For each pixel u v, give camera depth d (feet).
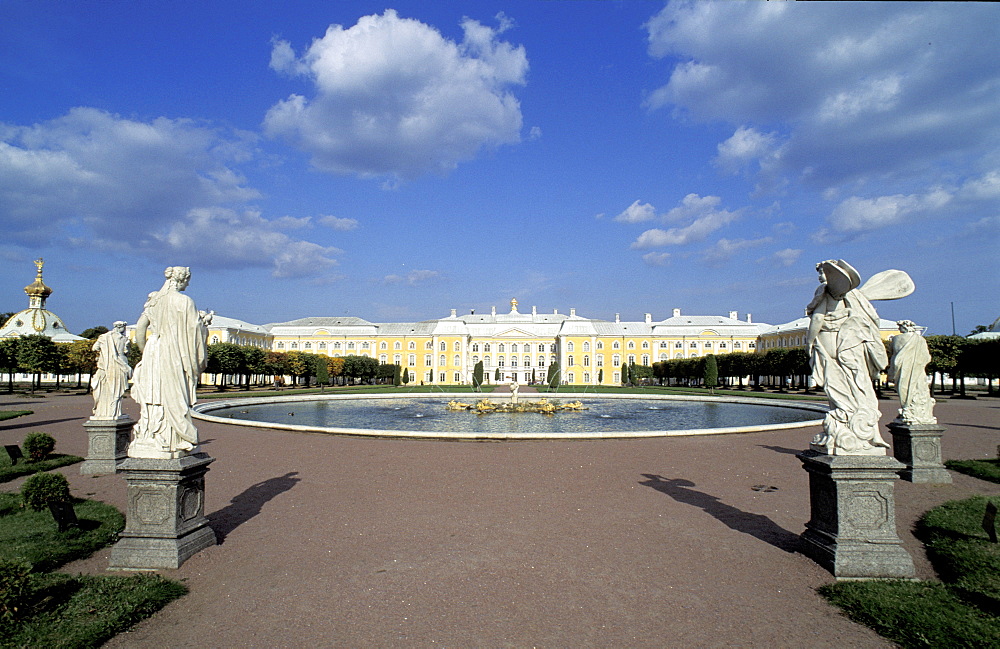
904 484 43.80
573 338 402.11
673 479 44.73
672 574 24.81
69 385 254.88
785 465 51.13
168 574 24.75
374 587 23.47
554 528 31.42
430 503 37.04
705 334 398.62
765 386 301.02
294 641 19.02
